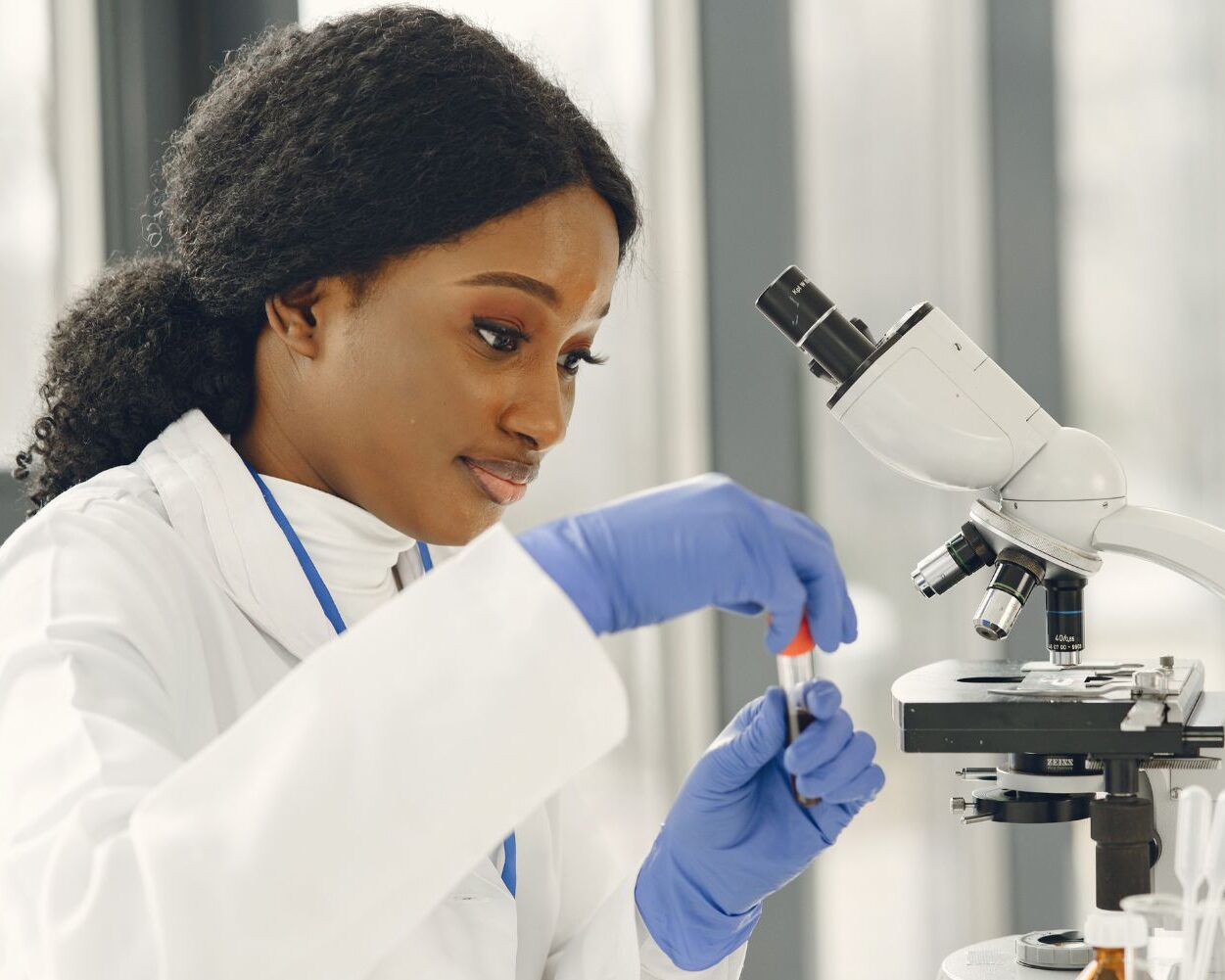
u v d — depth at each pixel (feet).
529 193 3.34
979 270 7.82
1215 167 7.71
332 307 3.46
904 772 7.85
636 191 3.76
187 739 3.20
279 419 3.67
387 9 3.57
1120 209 7.77
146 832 2.35
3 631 3.04
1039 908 7.79
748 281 7.76
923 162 7.79
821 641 2.78
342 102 3.39
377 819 2.32
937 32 7.75
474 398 3.42
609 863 4.42
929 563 3.93
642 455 7.84
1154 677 3.13
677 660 7.79
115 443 3.83
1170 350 7.80
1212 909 2.60
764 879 3.40
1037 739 3.11
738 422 7.79
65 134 7.21
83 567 3.15
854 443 7.82
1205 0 7.66
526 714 2.36
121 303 3.81
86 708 2.71
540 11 7.57
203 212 3.59
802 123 7.77
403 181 3.31
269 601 3.50
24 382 7.05
